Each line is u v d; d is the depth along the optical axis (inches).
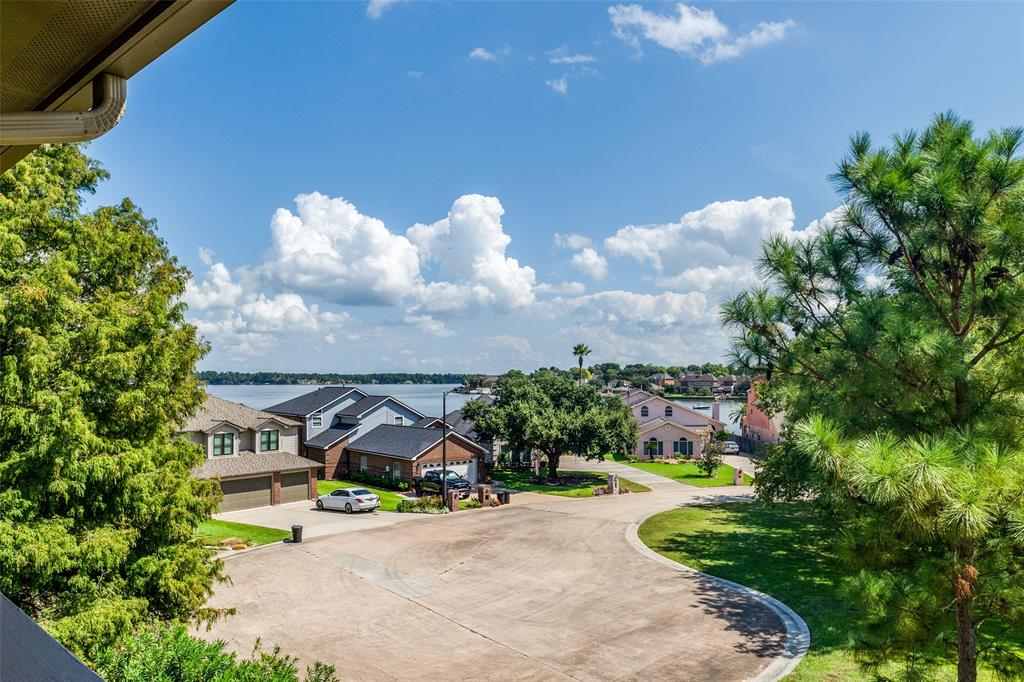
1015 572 255.6
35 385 404.8
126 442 458.0
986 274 285.4
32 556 377.7
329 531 1010.1
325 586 718.5
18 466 392.2
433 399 7229.3
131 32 60.6
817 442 253.6
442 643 552.1
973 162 282.4
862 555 280.2
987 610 269.1
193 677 217.0
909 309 304.5
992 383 295.6
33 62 64.8
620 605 642.2
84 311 441.1
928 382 289.1
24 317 410.6
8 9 54.7
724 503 1275.8
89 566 414.0
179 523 483.5
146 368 471.8
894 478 231.8
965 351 278.2
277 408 1855.3
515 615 619.8
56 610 413.4
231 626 596.1
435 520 1106.1
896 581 272.7
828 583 693.3
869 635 283.1
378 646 546.6
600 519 1089.4
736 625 578.9
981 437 261.9
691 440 2193.7
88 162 523.8
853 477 242.8
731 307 339.6
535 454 1801.2
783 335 337.7
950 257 294.0
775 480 879.7
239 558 841.5
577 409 1630.2
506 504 1296.8
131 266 507.8
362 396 1860.2
